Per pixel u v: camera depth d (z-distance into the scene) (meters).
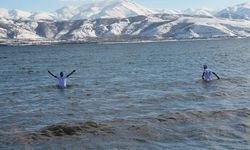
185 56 96.56
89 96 32.97
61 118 24.16
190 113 23.88
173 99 30.02
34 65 81.31
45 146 17.98
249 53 100.38
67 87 39.53
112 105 28.25
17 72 62.75
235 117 22.56
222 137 18.80
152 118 22.91
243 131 19.72
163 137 19.06
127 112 25.41
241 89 33.78
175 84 39.09
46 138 19.22
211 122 21.62
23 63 90.06
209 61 73.06
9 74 59.12
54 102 30.45
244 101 28.12
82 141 18.66
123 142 18.41
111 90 36.38
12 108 28.31
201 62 71.50
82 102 29.97
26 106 29.06
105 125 21.50
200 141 18.27
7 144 18.38
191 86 37.00
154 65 68.50
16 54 152.50
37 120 23.70
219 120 22.02
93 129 20.66
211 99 29.47
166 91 34.41
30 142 18.62
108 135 19.58
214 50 128.50
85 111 26.23
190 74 49.25
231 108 25.47
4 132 20.69
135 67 65.31
